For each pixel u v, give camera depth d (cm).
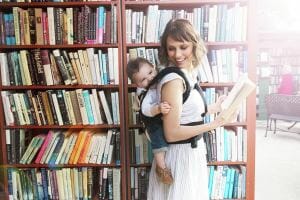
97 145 247
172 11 231
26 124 246
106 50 245
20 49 243
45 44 234
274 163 439
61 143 249
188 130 159
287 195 330
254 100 238
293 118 566
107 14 231
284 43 723
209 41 233
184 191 168
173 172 169
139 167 250
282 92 686
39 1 231
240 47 240
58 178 252
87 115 244
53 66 238
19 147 249
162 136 169
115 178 248
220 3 235
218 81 237
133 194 252
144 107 172
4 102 243
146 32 233
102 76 238
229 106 166
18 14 232
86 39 234
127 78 237
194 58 170
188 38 160
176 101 153
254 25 230
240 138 244
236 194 251
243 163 246
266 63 745
